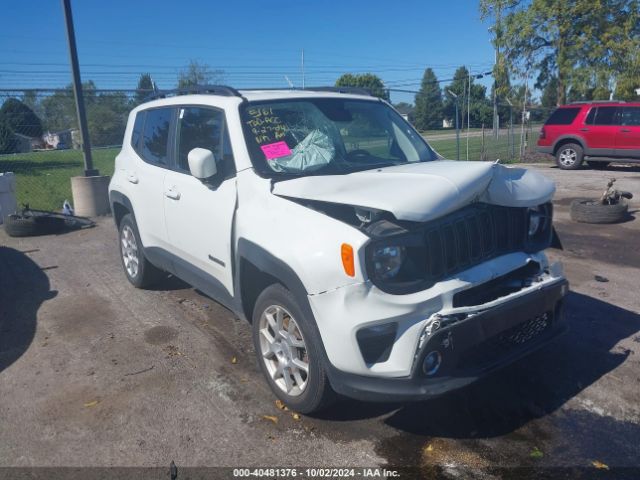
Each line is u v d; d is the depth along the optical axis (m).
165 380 4.07
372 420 3.51
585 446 3.21
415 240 3.09
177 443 3.33
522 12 18.86
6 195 9.84
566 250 7.31
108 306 5.60
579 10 18.05
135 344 4.69
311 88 5.19
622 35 18.14
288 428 3.45
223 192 4.07
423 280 3.11
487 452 3.17
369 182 3.42
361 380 3.07
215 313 5.34
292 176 3.87
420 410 3.60
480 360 3.24
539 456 3.13
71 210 10.63
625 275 6.22
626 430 3.35
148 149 5.39
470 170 3.34
